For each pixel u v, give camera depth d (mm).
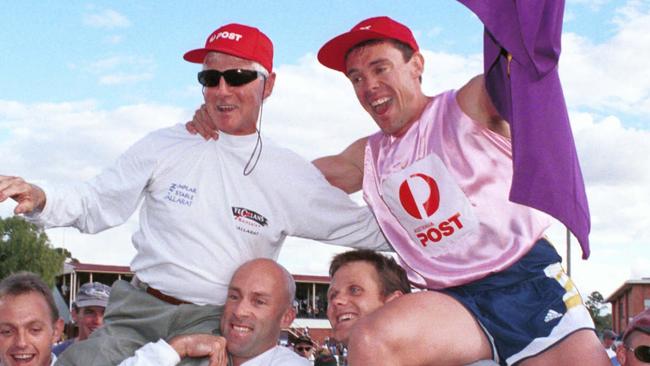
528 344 3143
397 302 3006
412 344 2873
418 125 3527
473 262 3354
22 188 3441
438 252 3465
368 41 3533
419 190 3471
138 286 3990
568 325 3184
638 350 3371
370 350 2846
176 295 3857
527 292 3258
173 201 3867
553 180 2934
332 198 4117
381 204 3697
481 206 3336
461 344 2961
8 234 43594
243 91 3842
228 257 3887
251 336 3809
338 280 3701
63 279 46781
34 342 3998
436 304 3016
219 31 3928
